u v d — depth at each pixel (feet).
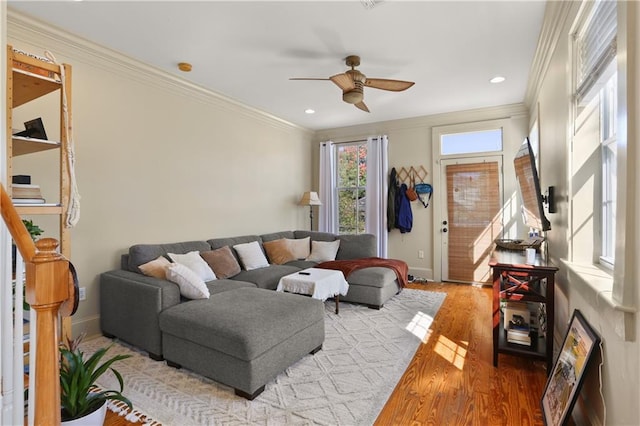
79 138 9.61
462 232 16.90
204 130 13.58
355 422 5.97
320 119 18.06
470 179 16.69
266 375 6.95
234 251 13.69
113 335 9.59
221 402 6.57
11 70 5.77
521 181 10.18
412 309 12.60
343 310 12.52
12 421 3.79
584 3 6.13
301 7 7.89
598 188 6.33
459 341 9.55
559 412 5.23
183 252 11.61
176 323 7.73
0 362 3.73
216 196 14.15
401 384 7.23
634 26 3.82
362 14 8.18
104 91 10.18
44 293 3.29
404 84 10.09
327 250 15.90
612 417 4.45
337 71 11.53
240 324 6.97
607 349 4.61
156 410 6.31
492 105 15.60
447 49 9.98
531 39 9.38
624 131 3.95
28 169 8.53
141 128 11.23
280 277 12.59
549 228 8.05
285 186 18.52
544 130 10.78
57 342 3.43
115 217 10.50
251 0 7.61
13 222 3.43
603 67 5.61
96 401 5.44
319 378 7.47
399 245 18.40
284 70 11.46
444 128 17.15
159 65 11.09
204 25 8.68
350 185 20.10
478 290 15.52
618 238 4.03
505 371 7.77
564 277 7.72
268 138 17.25
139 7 7.86
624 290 3.86
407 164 18.16
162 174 11.94
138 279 9.16
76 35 9.11
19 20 8.15
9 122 5.74
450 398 6.70
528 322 8.20
